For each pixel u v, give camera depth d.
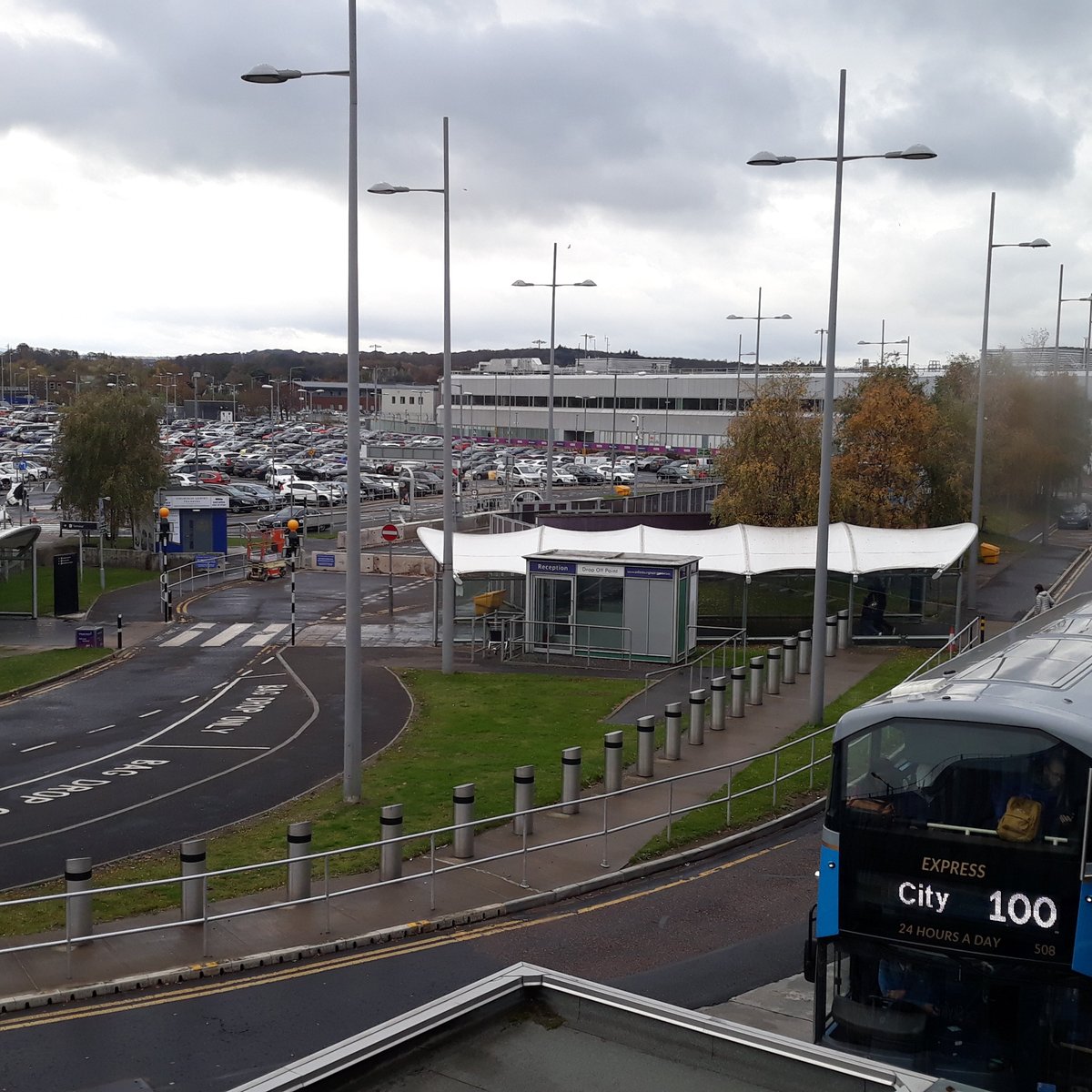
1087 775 9.70
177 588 48.28
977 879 9.97
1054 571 53.78
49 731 26.23
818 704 26.38
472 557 37.09
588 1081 6.56
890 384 50.22
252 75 20.05
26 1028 12.13
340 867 17.22
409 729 26.09
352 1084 6.44
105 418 57.62
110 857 17.67
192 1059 11.47
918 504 49.66
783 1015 12.77
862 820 10.43
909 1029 10.10
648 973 13.90
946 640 36.53
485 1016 7.19
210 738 25.39
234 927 14.85
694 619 35.53
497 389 146.38
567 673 32.53
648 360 178.75
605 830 17.67
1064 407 64.62
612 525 50.56
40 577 50.12
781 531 38.81
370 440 146.25
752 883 17.25
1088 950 9.56
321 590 48.66
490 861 17.45
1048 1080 9.63
